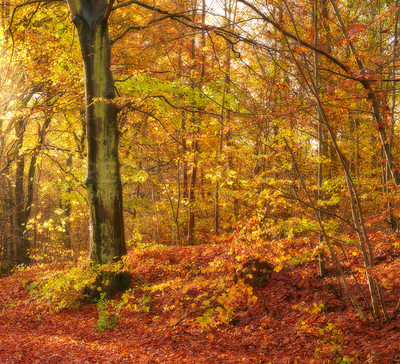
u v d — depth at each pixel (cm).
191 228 1711
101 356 640
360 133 1134
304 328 622
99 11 1067
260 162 783
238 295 569
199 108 1373
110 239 1084
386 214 610
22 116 1411
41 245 2209
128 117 1580
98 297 1059
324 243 624
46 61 1498
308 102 684
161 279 1072
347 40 534
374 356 495
